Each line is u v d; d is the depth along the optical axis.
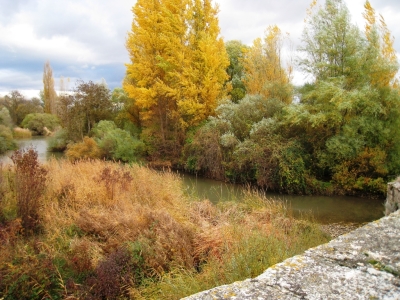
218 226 6.22
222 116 16.23
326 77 12.95
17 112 42.59
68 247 5.25
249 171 13.73
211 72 17.81
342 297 1.59
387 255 2.01
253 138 13.95
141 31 18.56
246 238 4.79
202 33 18.17
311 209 10.06
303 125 13.06
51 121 38.47
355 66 12.22
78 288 4.26
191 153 16.67
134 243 5.27
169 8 18.69
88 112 23.66
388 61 12.02
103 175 8.26
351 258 2.00
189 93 17.52
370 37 12.37
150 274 4.75
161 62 18.47
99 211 6.68
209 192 12.45
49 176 8.04
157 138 19.45
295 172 12.18
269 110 15.09
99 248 5.29
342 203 10.77
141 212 6.52
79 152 19.12
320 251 2.12
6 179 7.61
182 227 6.00
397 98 11.24
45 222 6.30
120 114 23.64
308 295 1.62
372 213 9.58
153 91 18.31
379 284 1.69
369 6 13.80
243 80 20.16
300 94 14.21
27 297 4.12
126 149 18.39
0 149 23.36
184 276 4.42
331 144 11.78
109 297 4.18
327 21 13.41
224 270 3.96
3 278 4.25
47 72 48.12
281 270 1.89
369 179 11.34
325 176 12.95
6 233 5.33
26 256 4.66
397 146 11.46
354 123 11.64
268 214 7.73
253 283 1.76
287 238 5.22
